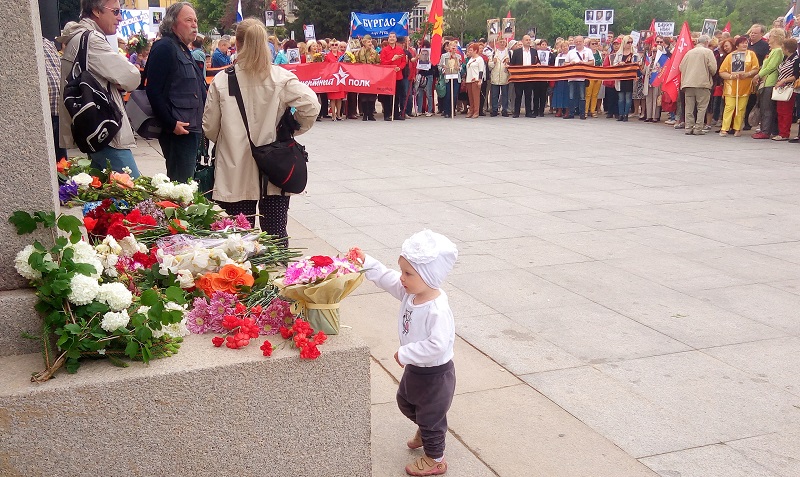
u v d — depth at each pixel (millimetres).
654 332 4723
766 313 5078
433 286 2963
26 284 2742
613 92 19281
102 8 5359
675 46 16312
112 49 5258
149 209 4172
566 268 6051
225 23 51438
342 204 8445
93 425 2451
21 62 2635
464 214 7973
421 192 9188
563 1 75625
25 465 2418
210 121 4977
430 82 20109
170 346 2633
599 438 3449
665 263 6227
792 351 4453
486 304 5203
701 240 6984
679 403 3801
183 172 6043
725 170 10945
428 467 3137
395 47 18594
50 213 2758
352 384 2732
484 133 15898
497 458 3277
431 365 3002
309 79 18078
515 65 19469
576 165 11398
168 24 5789
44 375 2434
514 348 4461
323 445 2750
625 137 15125
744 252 6586
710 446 3396
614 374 4121
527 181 9984
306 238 6805
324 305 2805
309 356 2615
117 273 3059
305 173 5039
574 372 4145
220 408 2578
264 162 4840
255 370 2586
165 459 2555
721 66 15031
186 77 5793
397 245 6633
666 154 12617
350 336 2836
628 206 8430
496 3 69688
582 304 5219
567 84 19406
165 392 2498
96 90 5180
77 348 2512
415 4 53250
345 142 14203
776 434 3510
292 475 2734
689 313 5062
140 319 2568
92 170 4996
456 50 19562
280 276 3270
